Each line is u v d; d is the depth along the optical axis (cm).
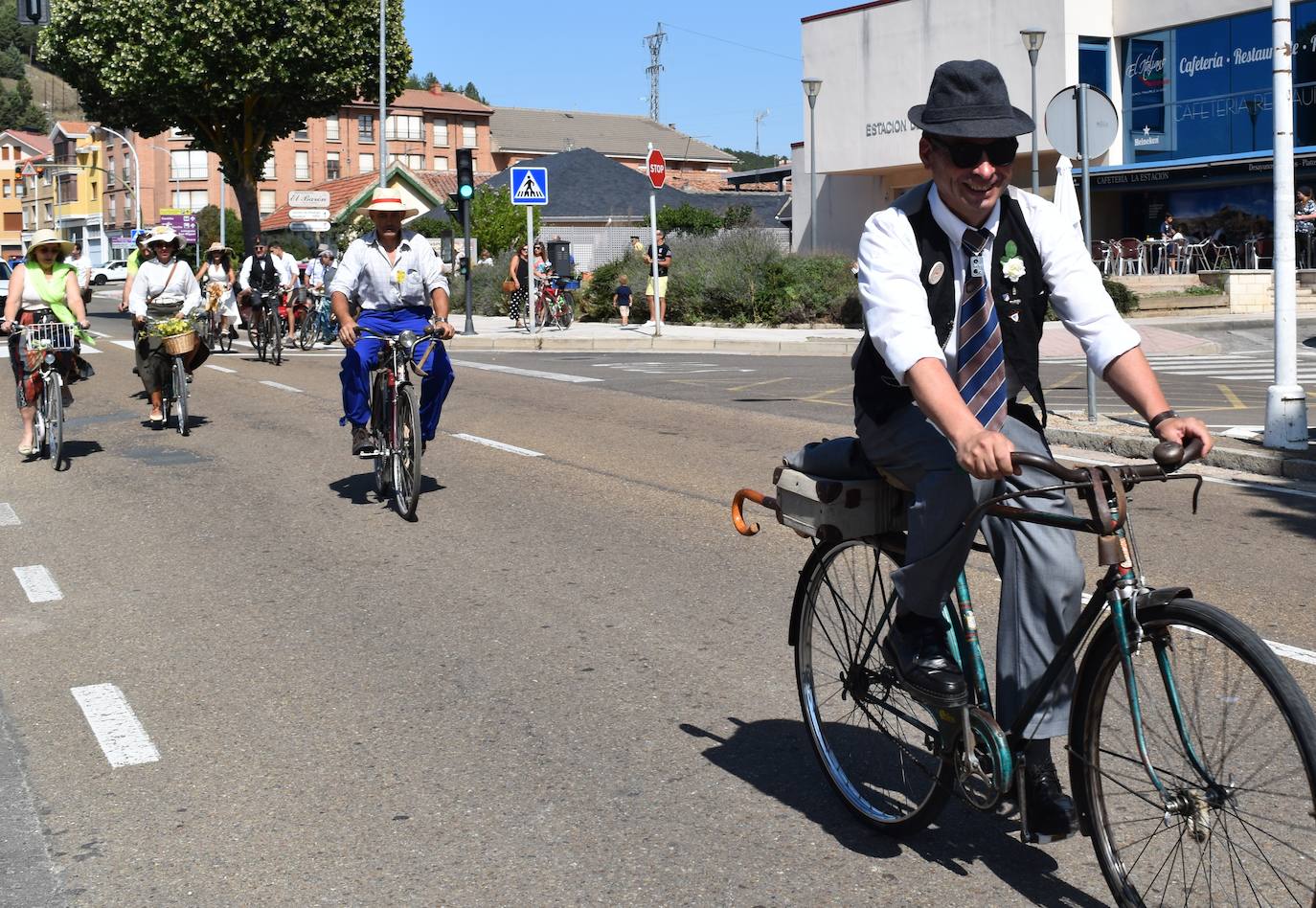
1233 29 3194
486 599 647
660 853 365
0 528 841
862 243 327
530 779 422
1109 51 3409
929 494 319
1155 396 304
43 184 12431
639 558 727
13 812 403
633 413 1378
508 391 1611
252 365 2058
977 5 3497
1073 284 320
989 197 315
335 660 552
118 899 345
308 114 3856
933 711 338
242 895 346
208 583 688
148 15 3438
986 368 321
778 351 2405
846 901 334
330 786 419
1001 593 324
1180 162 3203
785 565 708
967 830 377
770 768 428
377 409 892
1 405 1507
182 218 6769
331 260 2569
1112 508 282
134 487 979
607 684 516
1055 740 389
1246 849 271
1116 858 304
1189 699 281
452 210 4691
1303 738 256
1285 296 1009
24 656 567
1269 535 761
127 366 1986
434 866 361
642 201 5375
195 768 436
